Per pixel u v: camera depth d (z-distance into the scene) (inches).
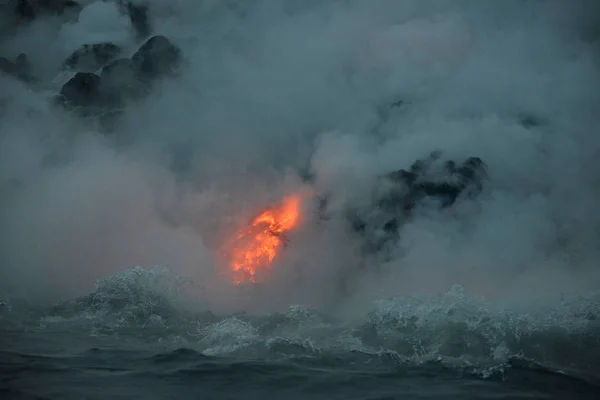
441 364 1539.1
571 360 1581.0
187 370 1470.2
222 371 1467.8
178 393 1337.4
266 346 1672.0
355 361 1560.0
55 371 1443.2
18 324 1892.2
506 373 1481.3
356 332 1782.7
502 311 1824.6
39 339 1736.0
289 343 1688.0
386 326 1774.1
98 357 1562.5
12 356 1553.9
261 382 1408.7
